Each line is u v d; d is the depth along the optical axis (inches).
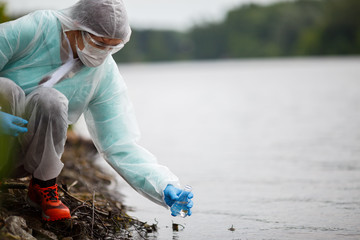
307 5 4008.4
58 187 167.9
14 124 130.8
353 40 3420.3
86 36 136.5
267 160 294.8
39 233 137.6
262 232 166.2
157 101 764.6
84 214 159.5
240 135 402.0
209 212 191.5
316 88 858.1
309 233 163.8
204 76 1605.6
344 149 318.3
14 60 139.9
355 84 903.7
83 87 144.4
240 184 237.6
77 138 296.0
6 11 239.1
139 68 2957.7
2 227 128.6
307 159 292.5
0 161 129.0
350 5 3334.2
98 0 134.6
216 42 4271.7
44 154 137.8
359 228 167.9
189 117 546.9
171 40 4227.4
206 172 267.4
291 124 450.9
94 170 257.1
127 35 142.0
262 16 4033.0
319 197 209.0
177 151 338.3
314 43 3526.1
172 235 163.5
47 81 140.3
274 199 208.4
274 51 3924.7
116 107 152.2
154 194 149.0
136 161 151.9
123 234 158.4
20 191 160.4
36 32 136.9
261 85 1024.9
